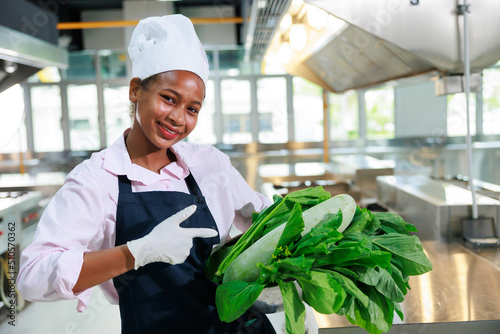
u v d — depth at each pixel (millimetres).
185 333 967
